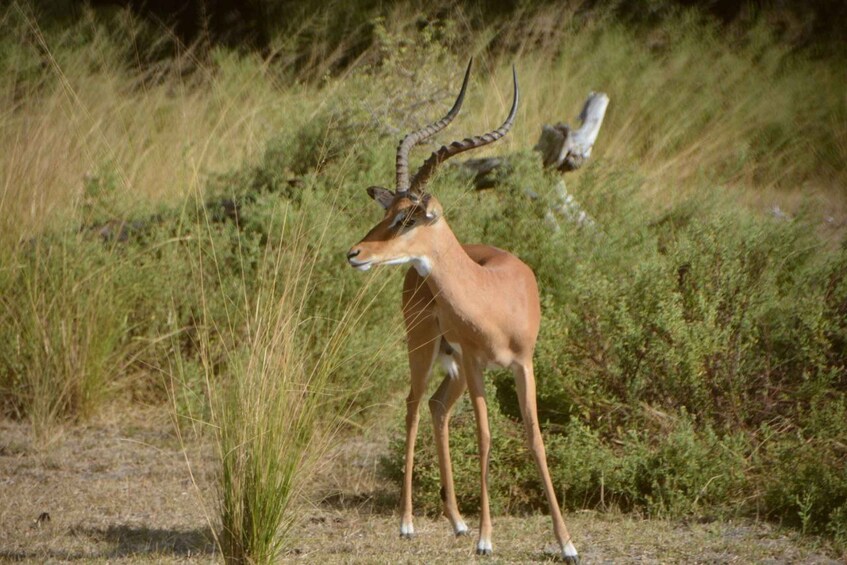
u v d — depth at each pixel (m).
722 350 13.39
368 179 17.39
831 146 29.55
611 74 29.89
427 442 13.09
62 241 17.19
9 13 28.91
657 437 12.80
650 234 18.66
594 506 12.54
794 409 13.30
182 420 15.88
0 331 16.75
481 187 19.44
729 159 27.31
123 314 17.06
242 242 17.28
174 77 29.14
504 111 23.95
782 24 34.62
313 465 11.09
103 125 22.98
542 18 31.39
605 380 13.59
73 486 13.66
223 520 10.04
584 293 14.32
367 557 10.98
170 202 20.22
